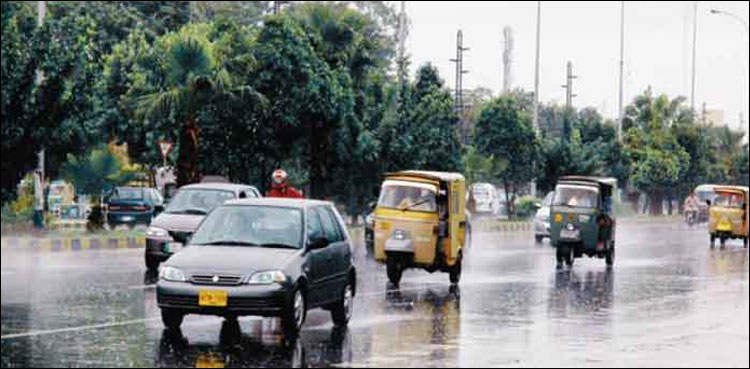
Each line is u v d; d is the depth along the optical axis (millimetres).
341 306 21188
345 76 53656
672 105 113000
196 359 16547
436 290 29031
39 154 45594
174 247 31047
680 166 108625
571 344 19078
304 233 20047
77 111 43875
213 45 48906
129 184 60938
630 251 51000
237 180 51594
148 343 18031
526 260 42000
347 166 56406
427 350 18000
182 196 32344
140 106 47094
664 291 30359
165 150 48688
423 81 68688
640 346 19047
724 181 123625
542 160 80000
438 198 30172
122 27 81312
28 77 42844
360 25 56531
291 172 59594
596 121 101875
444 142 63031
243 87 48781
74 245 41906
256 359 16688
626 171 97062
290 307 18891
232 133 50594
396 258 30031
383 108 59969
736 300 27984
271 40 50812
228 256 19094
